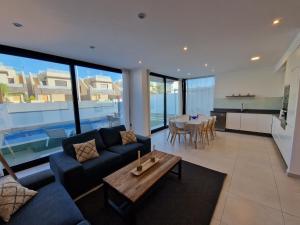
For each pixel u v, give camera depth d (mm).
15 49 2750
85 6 1620
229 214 1758
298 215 1725
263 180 2441
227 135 5246
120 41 2596
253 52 3340
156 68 4926
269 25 2123
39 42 2547
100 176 2395
